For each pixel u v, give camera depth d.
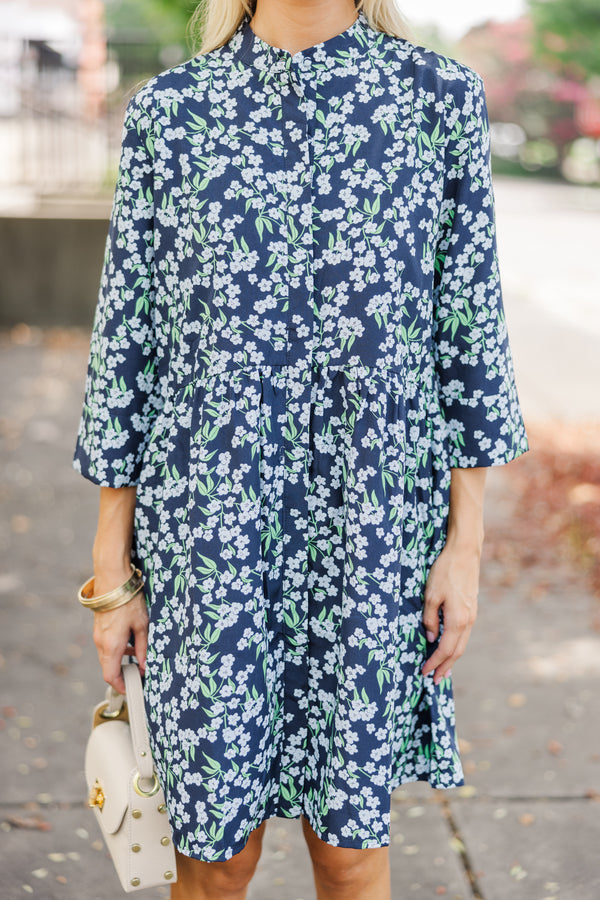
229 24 1.40
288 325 1.35
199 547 1.36
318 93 1.34
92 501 5.05
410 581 1.46
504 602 4.00
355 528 1.35
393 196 1.34
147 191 1.39
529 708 3.16
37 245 8.84
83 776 2.74
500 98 36.31
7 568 4.20
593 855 2.44
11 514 4.83
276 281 1.34
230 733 1.38
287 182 1.34
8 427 6.22
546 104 36.03
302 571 1.42
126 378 1.45
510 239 17.14
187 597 1.38
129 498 1.51
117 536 1.50
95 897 2.27
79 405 6.75
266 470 1.37
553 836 2.51
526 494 5.28
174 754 1.42
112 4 27.34
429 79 1.36
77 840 2.46
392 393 1.36
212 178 1.34
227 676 1.37
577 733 3.01
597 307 10.77
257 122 1.34
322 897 1.60
